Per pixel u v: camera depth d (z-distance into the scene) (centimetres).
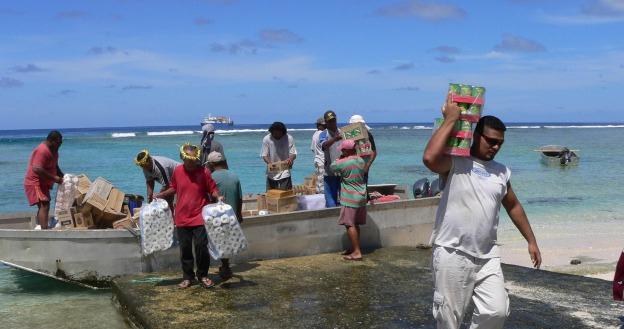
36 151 854
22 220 940
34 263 767
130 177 2586
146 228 679
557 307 627
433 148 389
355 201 828
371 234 928
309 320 575
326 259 845
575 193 2081
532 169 3081
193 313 593
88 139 7488
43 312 668
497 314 398
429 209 992
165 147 5303
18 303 707
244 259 816
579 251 1127
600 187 2266
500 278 404
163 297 648
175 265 777
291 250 854
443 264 404
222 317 581
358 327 557
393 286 704
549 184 2369
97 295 737
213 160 734
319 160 975
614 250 1139
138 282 711
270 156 968
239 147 5200
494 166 411
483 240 402
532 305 633
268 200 891
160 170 784
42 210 863
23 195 2047
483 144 404
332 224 891
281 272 764
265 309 608
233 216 670
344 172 831
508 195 426
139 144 5922
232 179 725
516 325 568
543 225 1436
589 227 1408
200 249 675
